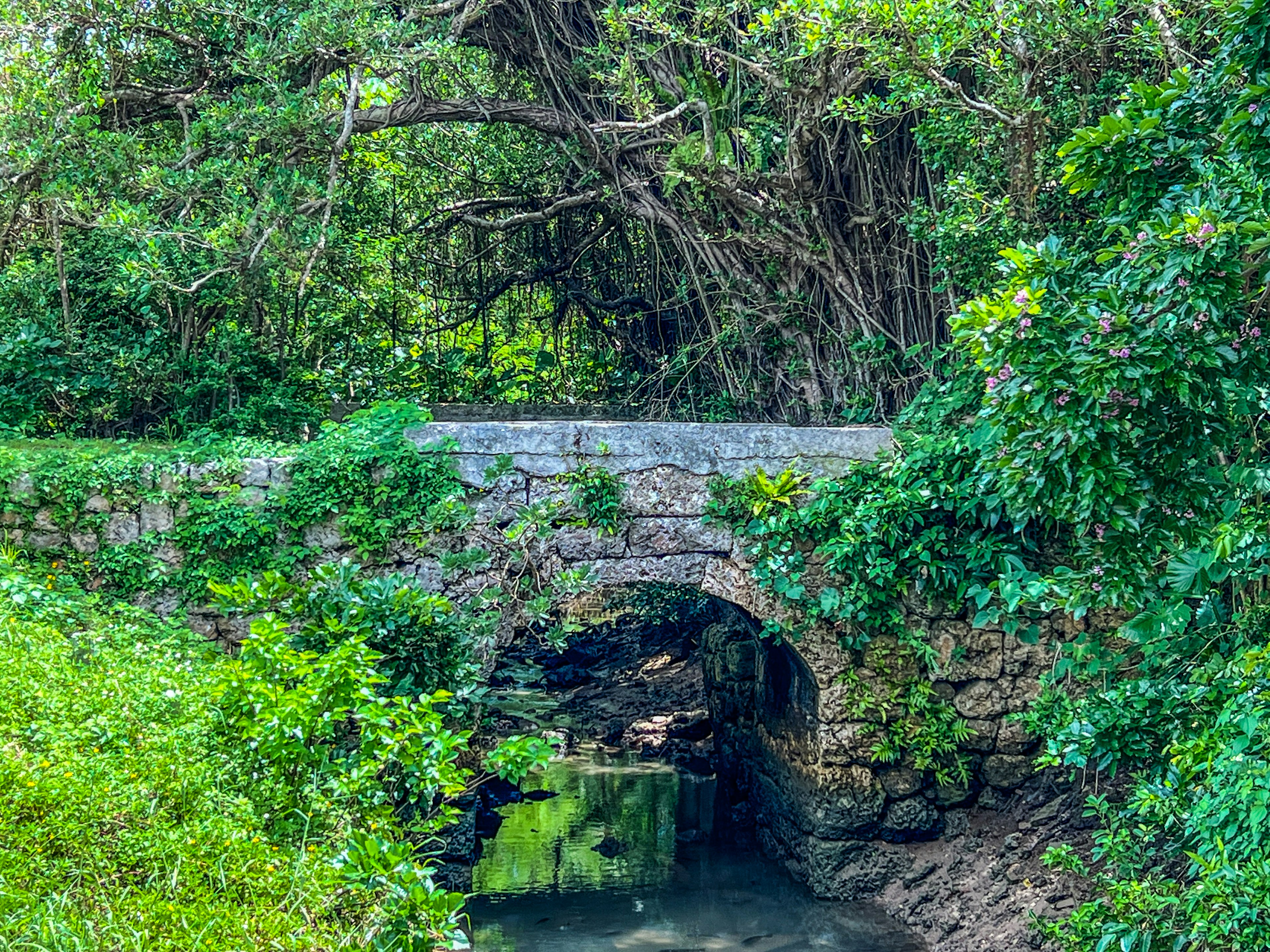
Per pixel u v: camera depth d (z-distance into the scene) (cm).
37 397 1015
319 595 764
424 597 797
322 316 1262
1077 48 905
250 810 518
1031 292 553
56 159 998
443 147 1494
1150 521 577
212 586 737
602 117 1234
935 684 918
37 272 1081
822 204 1157
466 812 866
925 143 1020
